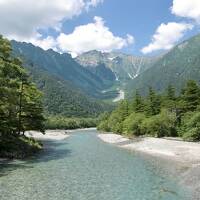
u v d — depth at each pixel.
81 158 52.94
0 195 27.56
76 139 106.25
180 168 43.28
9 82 47.53
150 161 50.16
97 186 31.83
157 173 39.41
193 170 40.09
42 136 122.06
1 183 32.25
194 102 92.38
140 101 118.62
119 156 56.50
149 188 31.19
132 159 52.50
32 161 47.59
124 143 83.19
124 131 111.94
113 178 35.97
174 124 96.25
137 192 29.52
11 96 46.59
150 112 109.31
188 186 32.00
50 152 61.75
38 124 64.06
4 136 52.22
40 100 67.81
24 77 60.16
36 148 60.06
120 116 129.38
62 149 68.94
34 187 30.83
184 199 27.08
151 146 70.62
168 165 46.00
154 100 110.00
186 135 79.25
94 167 43.56
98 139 105.19
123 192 29.47
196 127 78.38
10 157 48.16
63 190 29.89
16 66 49.59
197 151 58.56
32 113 62.91
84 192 29.28
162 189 30.77
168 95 105.69
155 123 95.38
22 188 30.28
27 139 61.81
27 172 38.53
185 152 58.41
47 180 34.22
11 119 55.69
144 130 100.25
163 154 58.88
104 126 148.88
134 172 40.03
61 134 138.00
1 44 47.12
